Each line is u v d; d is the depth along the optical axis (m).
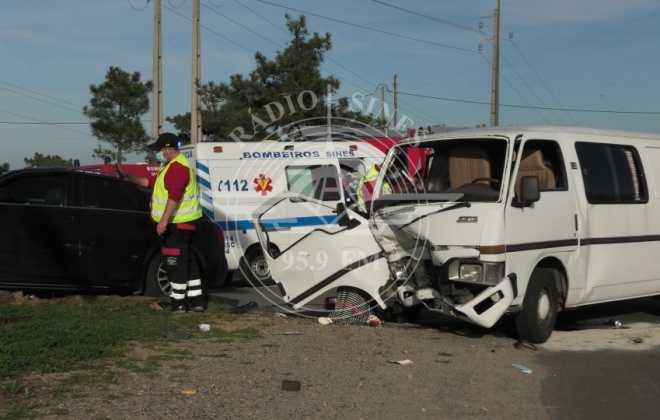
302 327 8.23
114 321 7.68
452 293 7.69
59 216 8.80
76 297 9.06
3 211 8.58
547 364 7.13
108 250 9.00
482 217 7.44
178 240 8.34
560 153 8.32
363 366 6.69
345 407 5.56
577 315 10.24
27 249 8.62
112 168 16.19
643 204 9.11
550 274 8.02
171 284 8.48
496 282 7.36
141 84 31.83
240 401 5.54
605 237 8.62
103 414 5.06
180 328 7.70
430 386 6.19
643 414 5.68
